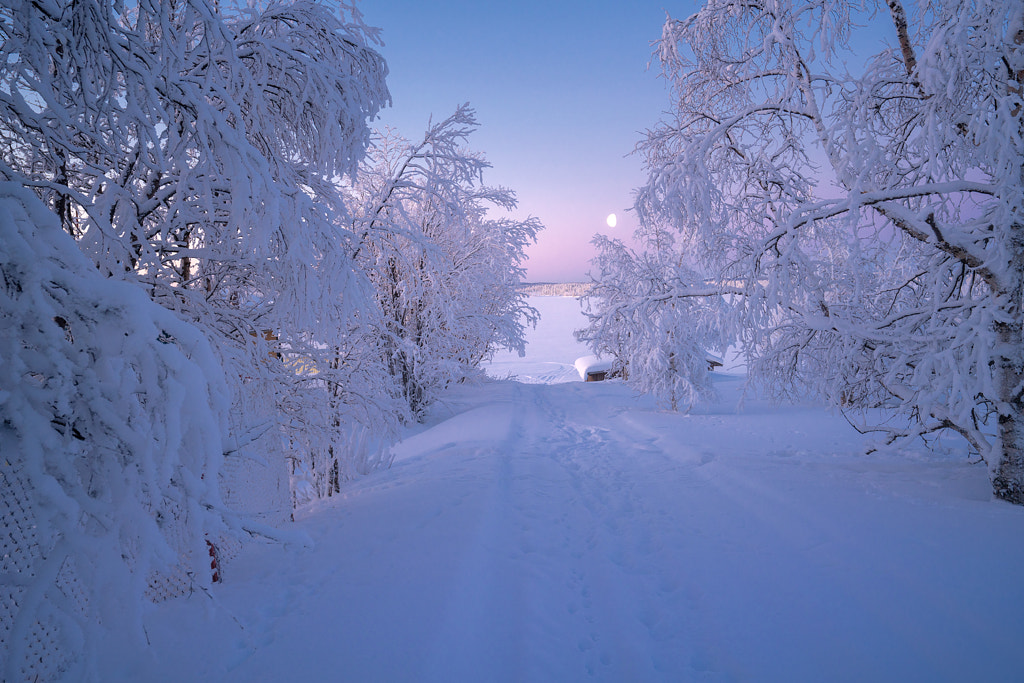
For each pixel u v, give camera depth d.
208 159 3.47
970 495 6.10
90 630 2.01
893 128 7.20
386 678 3.03
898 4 6.33
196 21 4.56
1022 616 3.45
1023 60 5.52
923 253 7.74
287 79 4.52
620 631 3.99
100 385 2.03
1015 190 5.19
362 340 7.72
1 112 3.12
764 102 6.82
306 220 4.15
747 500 6.66
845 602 3.99
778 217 6.98
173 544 2.51
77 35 3.01
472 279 20.70
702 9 7.23
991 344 5.66
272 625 3.68
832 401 7.33
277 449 6.13
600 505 7.14
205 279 5.15
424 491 7.04
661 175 7.13
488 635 3.79
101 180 3.62
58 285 2.08
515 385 28.70
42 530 1.97
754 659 3.52
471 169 10.47
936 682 3.08
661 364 17.28
